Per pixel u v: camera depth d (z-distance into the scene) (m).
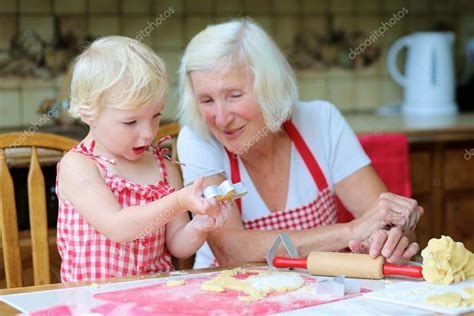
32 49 2.87
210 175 1.73
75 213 1.44
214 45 1.59
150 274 1.35
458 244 1.29
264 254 1.56
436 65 3.38
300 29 3.36
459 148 2.94
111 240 1.38
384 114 3.39
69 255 1.46
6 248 1.63
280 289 1.22
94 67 1.37
